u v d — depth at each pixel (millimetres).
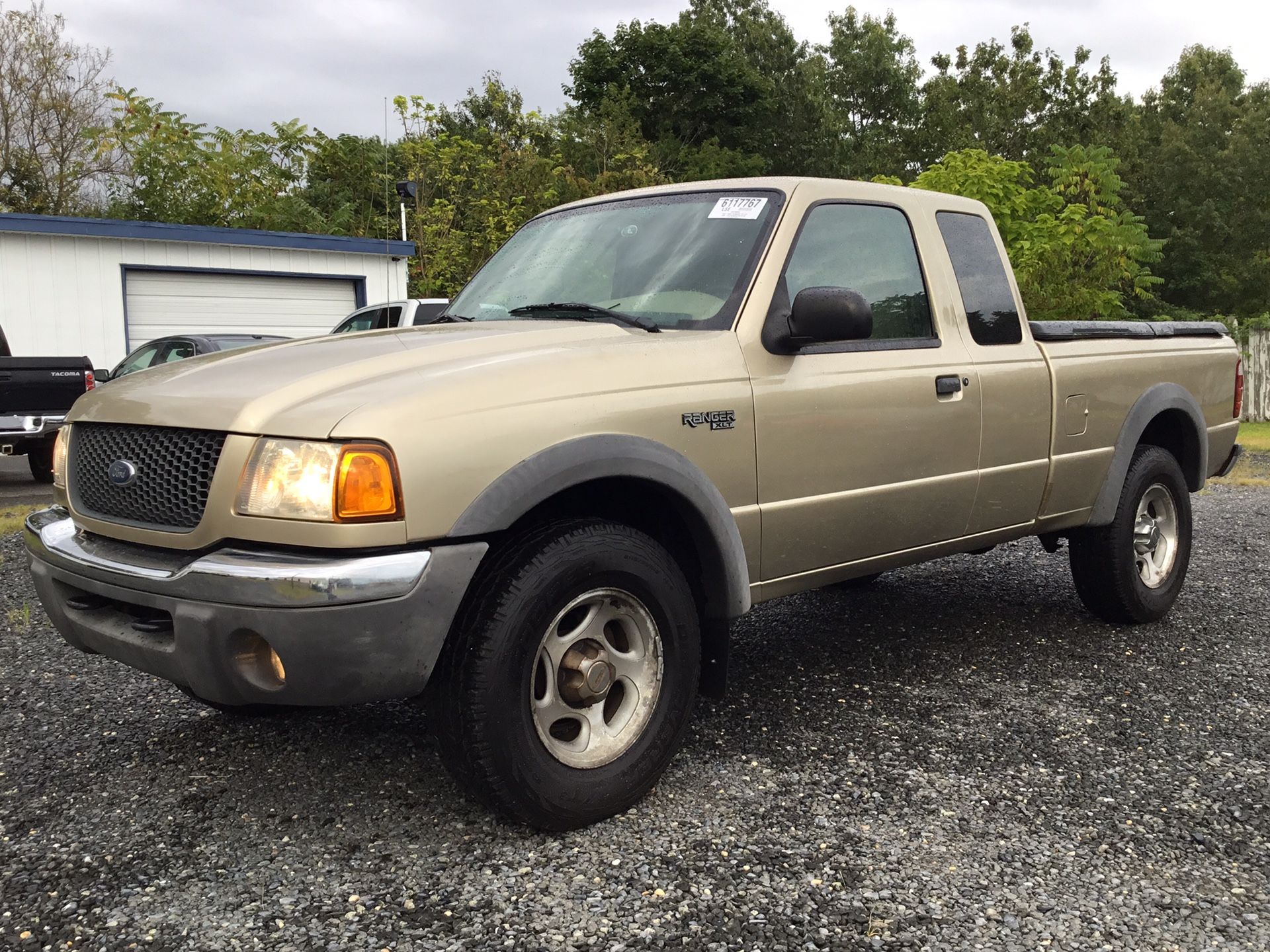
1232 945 2199
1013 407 3967
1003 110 41531
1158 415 4824
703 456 2941
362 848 2627
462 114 37844
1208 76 51500
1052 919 2297
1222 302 40688
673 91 48938
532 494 2512
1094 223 13445
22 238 14664
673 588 2838
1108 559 4543
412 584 2352
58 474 3051
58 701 3787
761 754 3250
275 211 24875
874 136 54844
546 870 2506
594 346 2855
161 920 2289
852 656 4328
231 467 2422
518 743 2537
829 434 3287
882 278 3654
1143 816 2816
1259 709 3670
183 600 2428
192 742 3369
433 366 2656
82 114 28141
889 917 2301
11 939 2213
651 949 2174
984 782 3037
